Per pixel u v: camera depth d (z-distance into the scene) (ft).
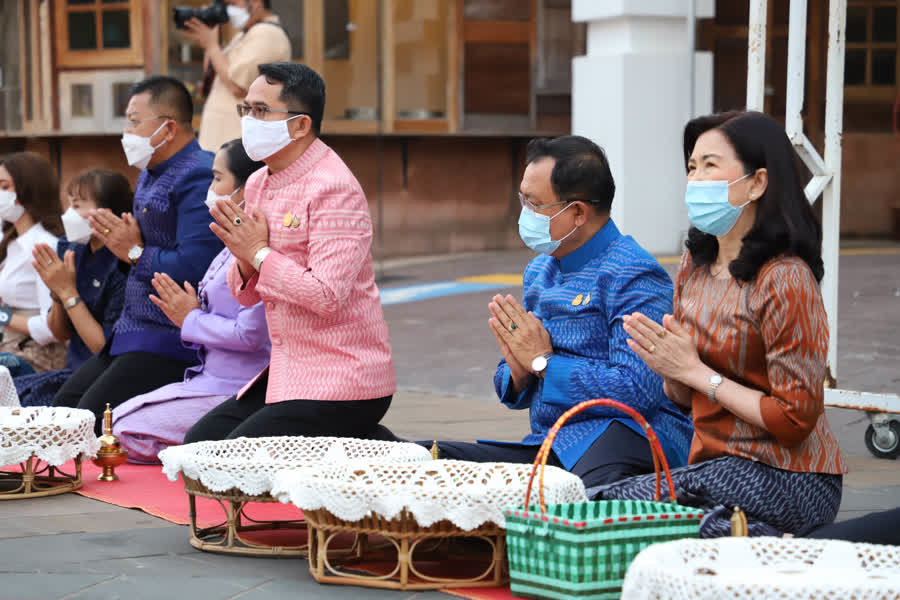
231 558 21.36
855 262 71.31
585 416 22.50
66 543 22.33
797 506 19.34
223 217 25.26
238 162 29.32
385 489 18.93
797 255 19.07
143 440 30.27
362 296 25.89
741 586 14.93
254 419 25.64
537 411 23.27
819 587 14.89
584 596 17.56
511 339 23.03
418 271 75.56
